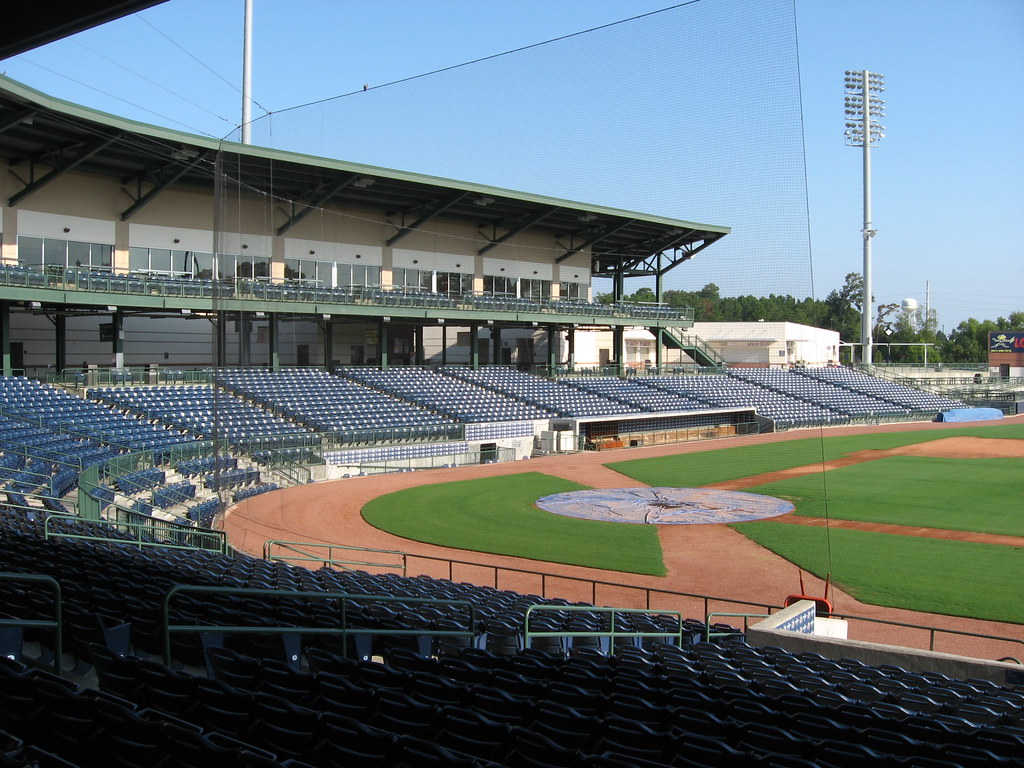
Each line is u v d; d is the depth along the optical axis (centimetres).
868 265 6856
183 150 2991
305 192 2795
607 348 5462
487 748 539
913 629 1555
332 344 4253
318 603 1136
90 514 1603
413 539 2286
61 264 3162
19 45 712
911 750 581
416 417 3788
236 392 1772
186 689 610
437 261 3900
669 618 1452
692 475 3209
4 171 3000
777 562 2036
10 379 2800
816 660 1073
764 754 549
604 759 485
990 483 3225
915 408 5656
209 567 1262
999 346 7844
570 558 2089
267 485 2169
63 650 832
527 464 3722
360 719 593
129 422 2777
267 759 441
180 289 3234
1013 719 746
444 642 1066
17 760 436
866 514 2595
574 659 937
